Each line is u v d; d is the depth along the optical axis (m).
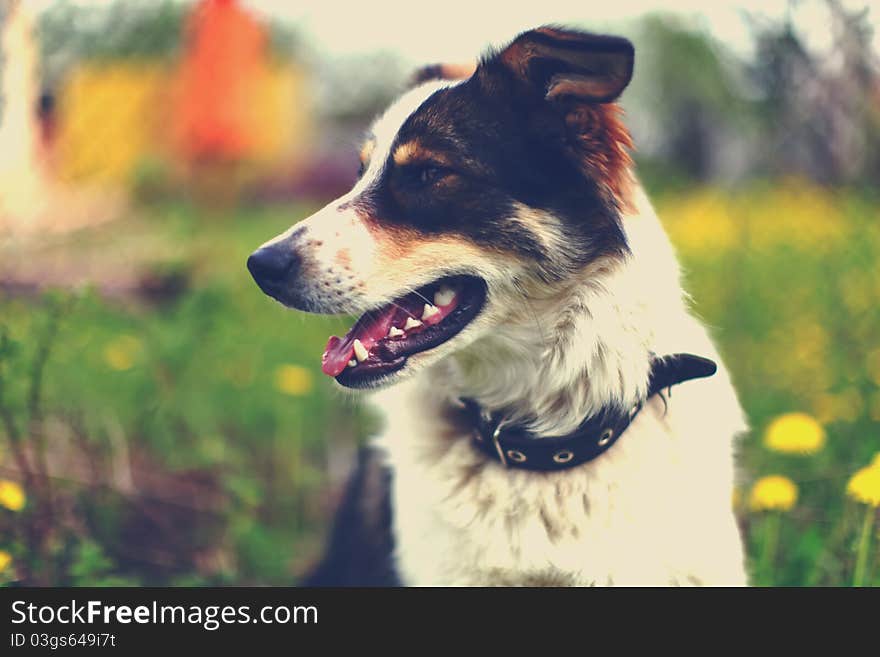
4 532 1.00
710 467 0.95
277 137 4.52
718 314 1.58
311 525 1.21
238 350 1.42
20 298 1.32
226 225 2.73
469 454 0.96
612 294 0.95
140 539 1.12
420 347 0.95
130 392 1.28
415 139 0.97
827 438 1.19
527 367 0.97
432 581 0.96
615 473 0.93
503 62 0.96
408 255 0.96
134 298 1.48
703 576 0.94
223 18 3.68
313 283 0.95
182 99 3.52
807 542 1.04
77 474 1.12
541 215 0.95
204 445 1.21
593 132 0.95
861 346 1.37
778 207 1.88
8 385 1.06
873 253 1.46
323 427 1.35
